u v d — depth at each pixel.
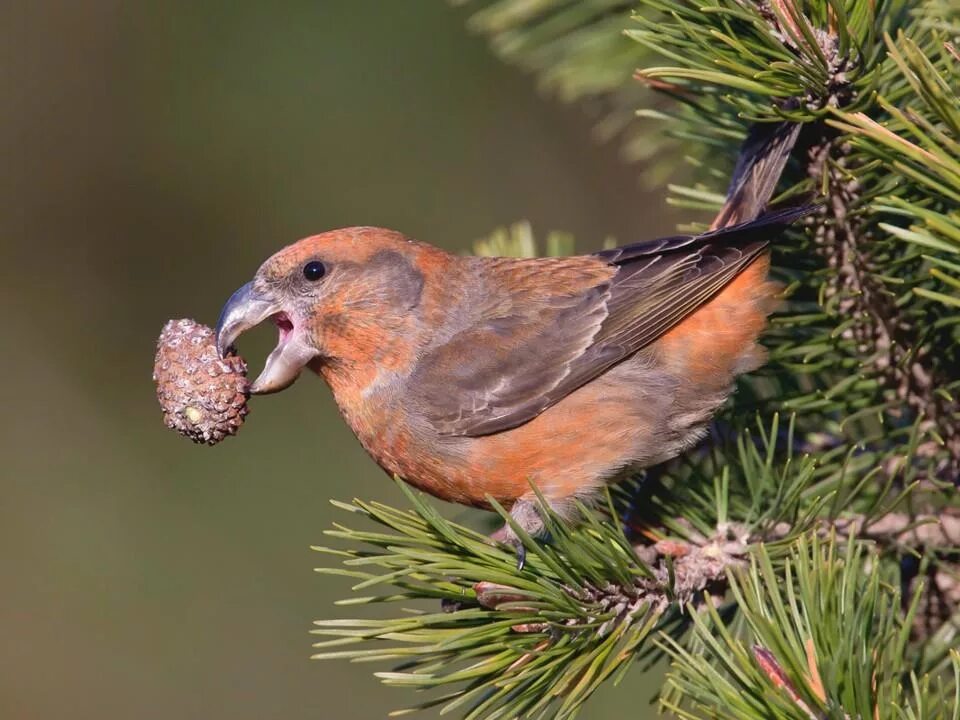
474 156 14.39
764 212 6.86
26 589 13.19
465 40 13.88
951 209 6.01
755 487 6.61
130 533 13.47
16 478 13.70
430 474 7.96
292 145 14.19
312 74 13.94
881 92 6.39
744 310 7.46
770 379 7.82
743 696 5.10
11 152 14.46
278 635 13.11
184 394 7.01
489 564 5.89
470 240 14.33
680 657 5.51
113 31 14.34
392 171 14.28
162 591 13.27
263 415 13.97
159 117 14.35
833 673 4.86
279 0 13.88
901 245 6.62
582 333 7.76
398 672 5.70
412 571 5.64
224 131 14.25
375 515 5.89
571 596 5.92
